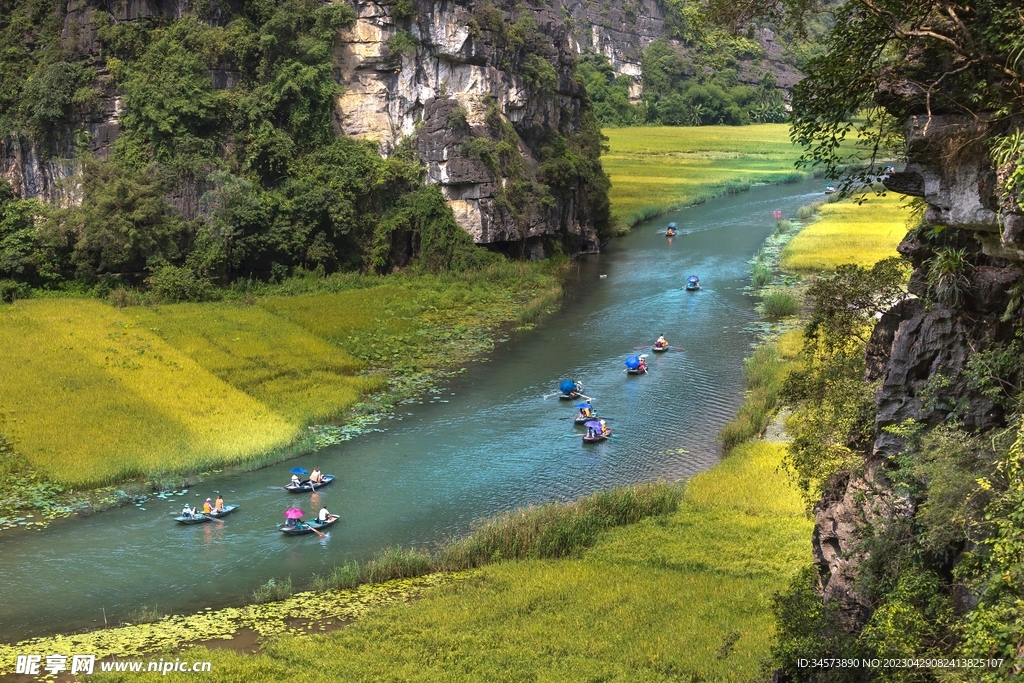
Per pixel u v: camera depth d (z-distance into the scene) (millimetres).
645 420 58812
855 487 27891
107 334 69750
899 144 28078
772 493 47344
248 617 37812
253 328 74312
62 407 56781
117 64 88062
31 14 93500
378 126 96938
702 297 88750
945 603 22812
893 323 30594
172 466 51188
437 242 95562
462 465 52656
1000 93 22422
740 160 172875
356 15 95375
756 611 36281
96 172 84312
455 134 96688
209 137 89688
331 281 89688
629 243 116750
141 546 43625
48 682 32969
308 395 62312
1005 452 21797
